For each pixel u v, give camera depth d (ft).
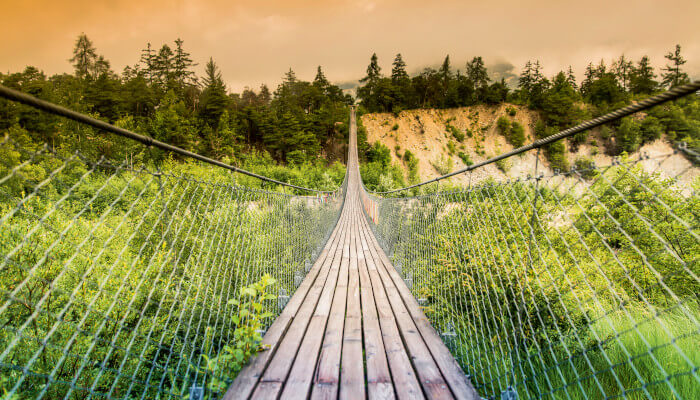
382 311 8.43
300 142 151.74
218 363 5.48
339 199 45.65
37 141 68.08
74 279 9.10
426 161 208.44
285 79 244.42
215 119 142.72
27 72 99.66
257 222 8.82
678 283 17.03
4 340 7.49
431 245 10.66
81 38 161.58
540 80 252.83
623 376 7.06
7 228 8.08
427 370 5.68
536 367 7.63
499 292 8.69
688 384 6.33
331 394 5.08
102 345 8.73
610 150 185.57
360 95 273.13
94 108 113.19
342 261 15.03
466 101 249.14
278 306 9.34
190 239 10.39
